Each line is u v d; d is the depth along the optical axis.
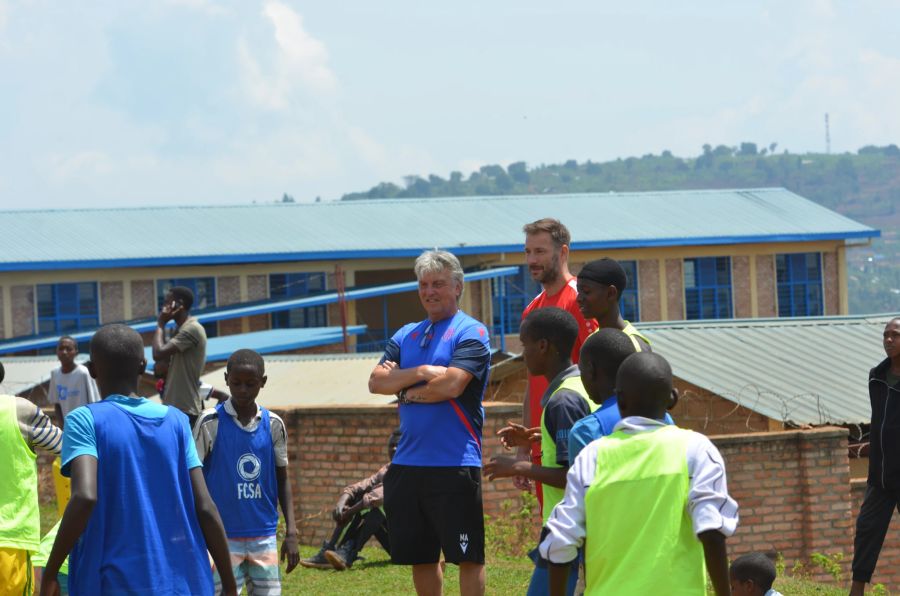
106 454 6.16
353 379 22.50
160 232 50.41
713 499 5.31
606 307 7.95
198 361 13.86
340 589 12.16
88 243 47.84
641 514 5.38
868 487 10.75
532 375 8.04
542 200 60.22
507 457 6.85
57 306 46.03
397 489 8.30
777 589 12.37
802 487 16.31
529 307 9.22
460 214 57.38
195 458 6.44
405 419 8.31
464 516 8.16
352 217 55.59
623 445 5.51
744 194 63.97
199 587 6.26
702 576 5.38
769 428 20.84
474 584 8.23
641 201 61.34
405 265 51.72
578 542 5.53
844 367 23.69
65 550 5.96
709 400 21.72
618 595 5.31
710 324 26.00
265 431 8.51
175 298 13.83
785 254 58.09
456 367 8.13
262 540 8.44
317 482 16.12
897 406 10.49
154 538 6.14
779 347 24.58
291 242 50.66
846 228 58.75
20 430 7.91
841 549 16.31
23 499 7.89
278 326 49.06
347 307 50.72
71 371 16.59
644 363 5.59
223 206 54.91
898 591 16.52
